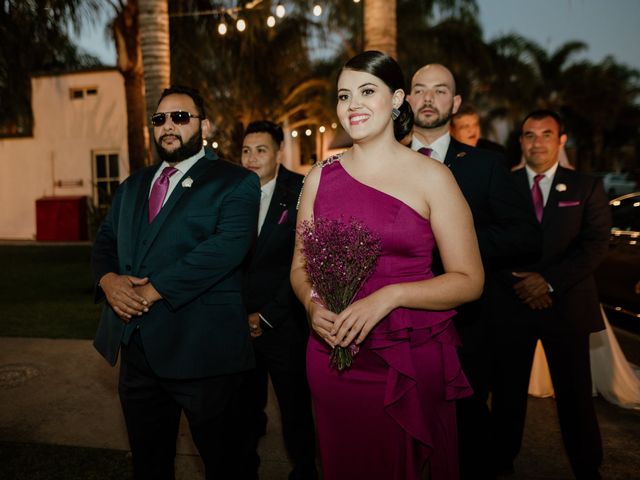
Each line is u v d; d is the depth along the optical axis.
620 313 6.39
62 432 3.57
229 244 2.26
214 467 2.35
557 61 30.64
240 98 12.80
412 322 1.84
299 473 2.79
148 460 2.39
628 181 22.62
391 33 6.65
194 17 10.21
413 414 1.79
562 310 2.70
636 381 3.96
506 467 2.94
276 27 13.02
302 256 2.02
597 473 2.71
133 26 10.09
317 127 18.02
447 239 1.83
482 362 2.49
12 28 9.05
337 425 1.91
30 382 4.49
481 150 2.51
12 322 6.64
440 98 2.46
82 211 17.00
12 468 3.09
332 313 1.78
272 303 2.70
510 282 2.74
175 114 2.36
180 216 2.30
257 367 2.86
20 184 17.86
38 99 17.36
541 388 4.08
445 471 1.90
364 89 1.81
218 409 2.32
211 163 2.46
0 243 16.73
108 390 4.31
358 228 1.74
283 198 2.90
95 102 16.95
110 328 2.34
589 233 2.74
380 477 1.87
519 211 2.41
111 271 2.42
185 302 2.20
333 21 13.98
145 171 2.55
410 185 1.83
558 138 2.92
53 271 10.95
